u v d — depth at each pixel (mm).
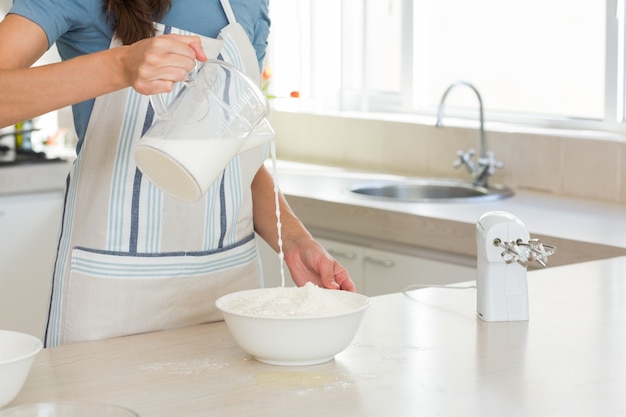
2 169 3930
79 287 1891
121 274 1890
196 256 1949
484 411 1346
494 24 4016
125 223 1893
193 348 1663
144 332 1911
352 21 4461
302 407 1362
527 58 3932
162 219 1907
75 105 1992
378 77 4422
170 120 1564
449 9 4156
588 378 1483
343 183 3740
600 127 3570
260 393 1423
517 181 3615
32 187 4012
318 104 4586
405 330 1749
